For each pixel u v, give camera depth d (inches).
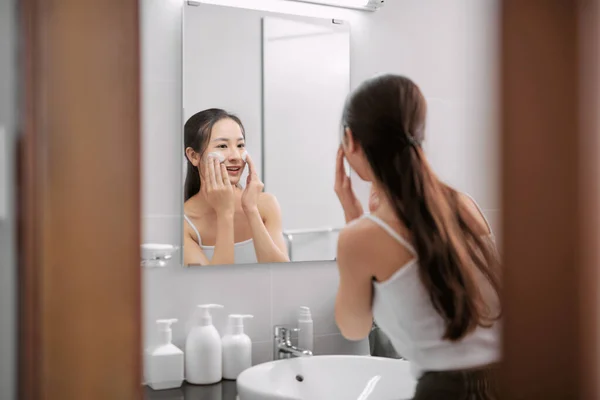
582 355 27.2
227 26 46.9
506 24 26.6
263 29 48.1
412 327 49.9
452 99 54.9
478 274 51.3
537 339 27.0
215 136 46.6
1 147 23.6
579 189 27.0
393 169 50.8
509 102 26.6
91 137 23.0
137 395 23.3
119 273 23.2
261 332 48.7
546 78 26.9
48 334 22.5
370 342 51.1
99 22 23.1
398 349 50.4
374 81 51.1
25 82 22.4
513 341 26.9
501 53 26.7
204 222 46.6
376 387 49.4
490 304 51.1
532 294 26.9
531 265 26.8
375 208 51.2
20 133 22.4
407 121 51.4
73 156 22.8
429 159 53.4
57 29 22.7
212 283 47.1
